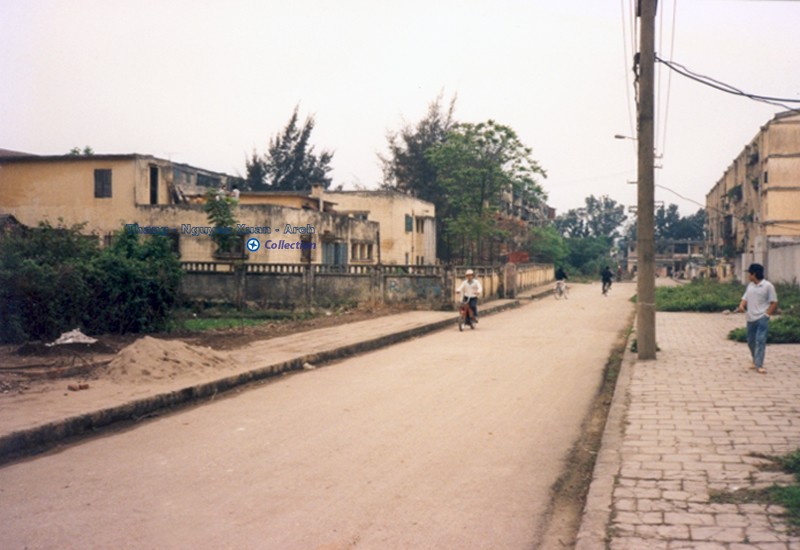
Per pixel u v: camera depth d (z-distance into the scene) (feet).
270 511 17.28
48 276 46.75
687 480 18.92
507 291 124.88
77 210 102.47
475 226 162.91
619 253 440.45
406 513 17.25
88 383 32.07
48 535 15.69
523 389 34.86
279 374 39.45
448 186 166.91
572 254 290.56
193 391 31.83
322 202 123.34
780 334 51.52
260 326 63.67
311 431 25.77
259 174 212.64
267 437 24.90
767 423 25.43
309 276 83.66
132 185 100.73
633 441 23.25
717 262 204.54
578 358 46.73
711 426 25.14
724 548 14.30
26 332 46.06
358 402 31.35
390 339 56.13
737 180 193.67
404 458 22.20
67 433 24.90
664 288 145.07
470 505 17.93
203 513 17.11
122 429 26.40
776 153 143.54
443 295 82.64
